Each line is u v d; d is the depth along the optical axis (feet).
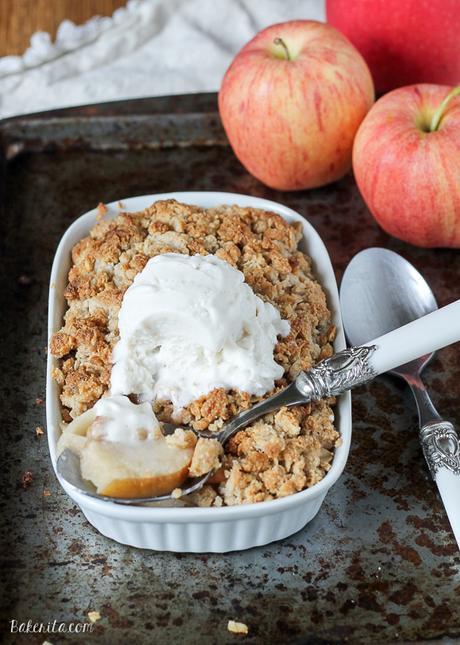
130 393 1.69
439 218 2.00
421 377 1.92
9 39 2.64
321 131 2.07
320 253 1.89
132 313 1.68
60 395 1.71
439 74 2.30
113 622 1.64
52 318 1.78
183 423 1.69
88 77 2.61
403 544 1.72
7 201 2.17
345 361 1.72
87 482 1.62
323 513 1.75
